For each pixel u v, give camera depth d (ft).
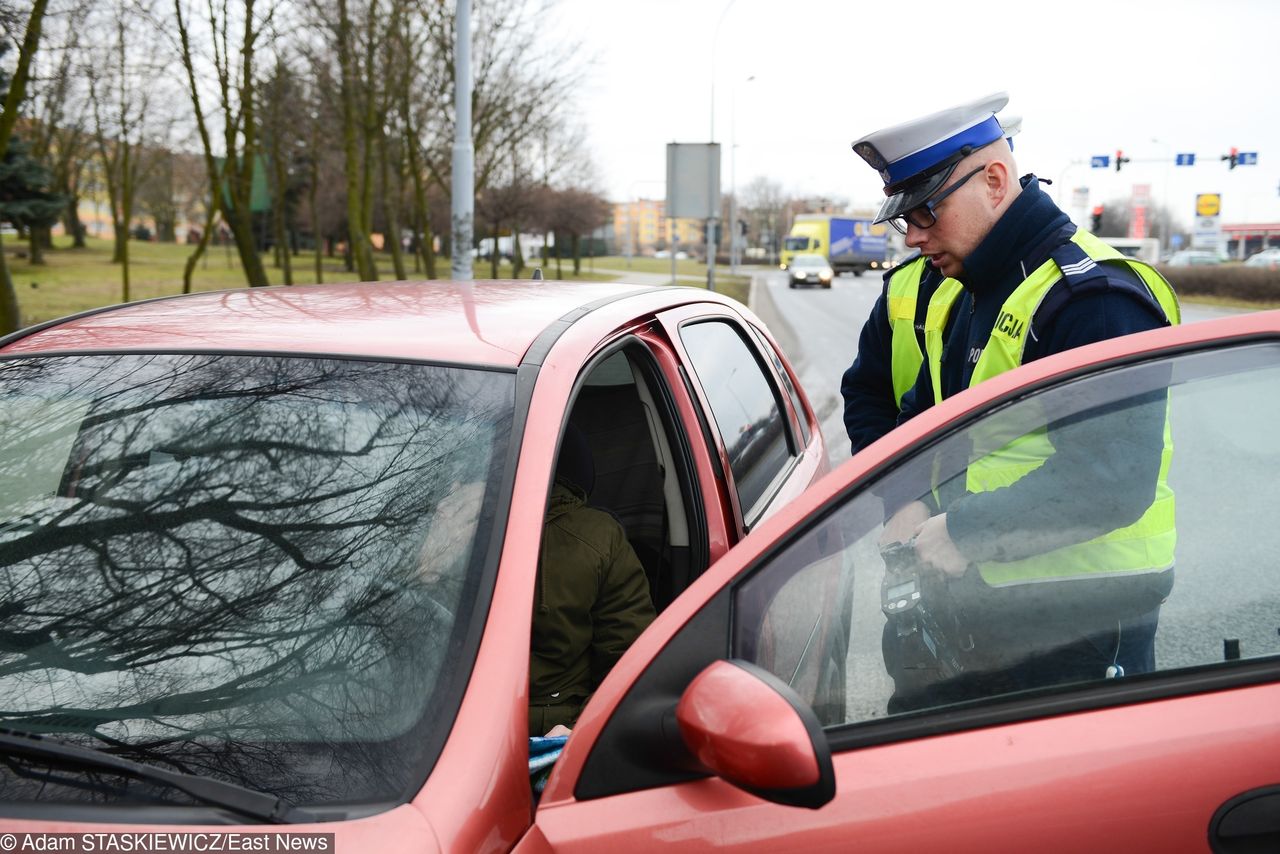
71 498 6.22
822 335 72.23
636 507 9.55
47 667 5.35
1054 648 4.75
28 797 4.61
